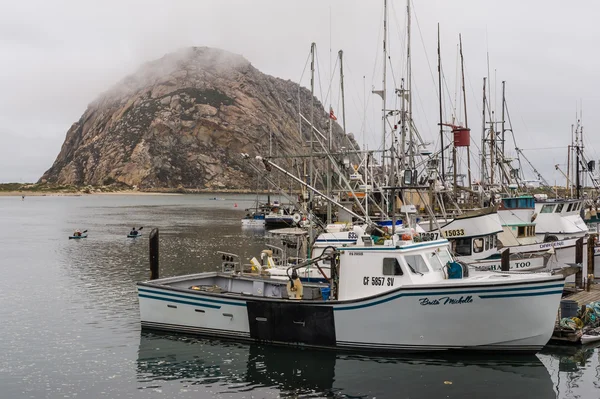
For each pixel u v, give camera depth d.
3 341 22.97
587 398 16.62
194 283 25.12
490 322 18.70
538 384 17.55
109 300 31.30
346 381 17.84
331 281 21.52
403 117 25.95
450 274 20.22
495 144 47.91
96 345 22.17
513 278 19.05
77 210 154.00
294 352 20.42
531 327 18.67
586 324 22.81
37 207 175.38
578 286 28.23
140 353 20.92
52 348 21.92
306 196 36.53
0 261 48.41
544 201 39.25
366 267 20.03
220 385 17.84
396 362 19.16
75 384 18.09
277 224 91.75
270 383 17.88
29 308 29.22
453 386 17.38
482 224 29.47
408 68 27.38
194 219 111.31
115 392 17.44
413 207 22.41
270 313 20.95
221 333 22.00
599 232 42.91
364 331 19.59
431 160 31.34
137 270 43.03
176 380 18.28
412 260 19.64
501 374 18.30
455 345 19.14
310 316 20.30
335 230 27.83
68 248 58.62
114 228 87.62
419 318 18.94
